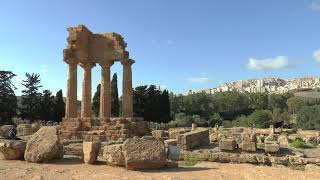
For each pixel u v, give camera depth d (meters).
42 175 14.70
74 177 14.36
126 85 39.25
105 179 13.95
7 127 46.19
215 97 176.62
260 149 29.59
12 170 15.92
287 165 24.70
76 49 38.97
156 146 17.05
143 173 15.34
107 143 27.61
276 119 104.00
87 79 40.69
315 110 99.31
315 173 15.82
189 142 30.23
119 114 84.19
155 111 89.88
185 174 15.12
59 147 19.53
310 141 45.50
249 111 164.75
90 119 36.38
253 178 14.34
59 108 92.06
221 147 28.61
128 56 40.09
